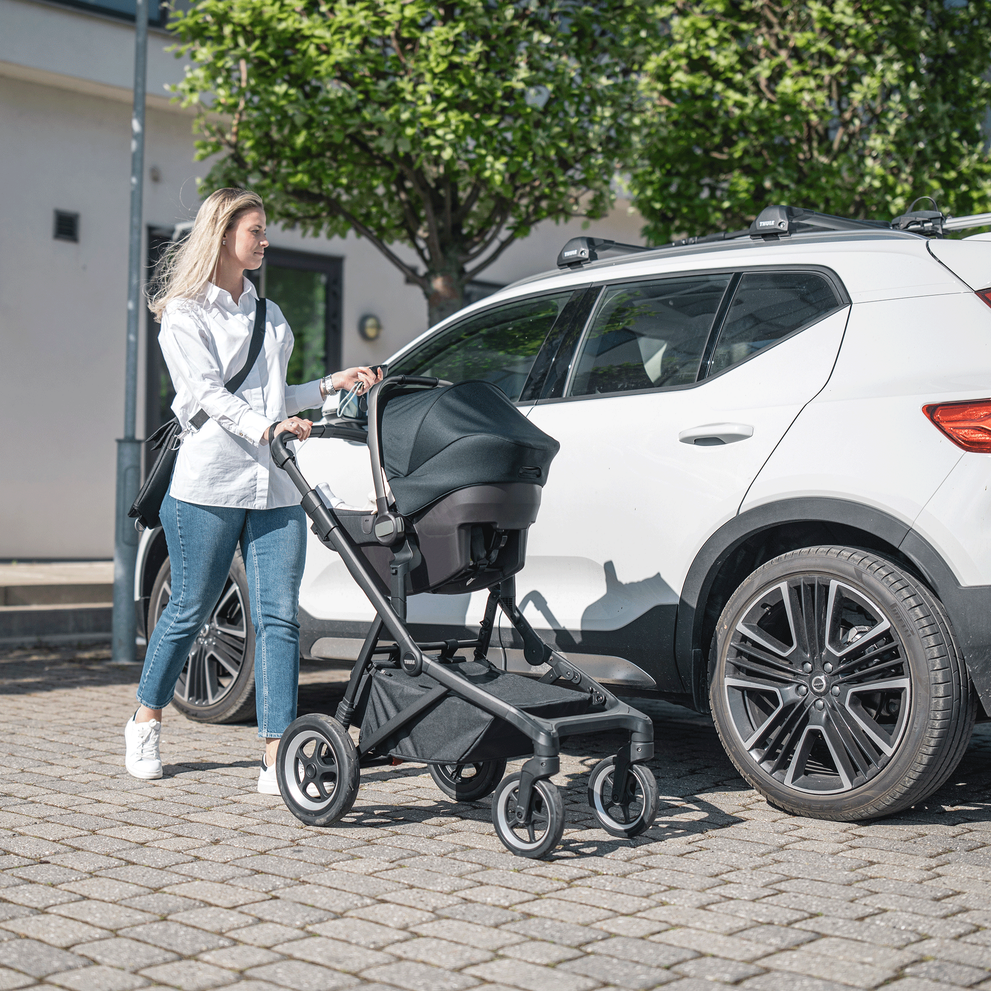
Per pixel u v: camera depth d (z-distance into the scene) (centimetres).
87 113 1197
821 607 377
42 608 843
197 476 402
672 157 981
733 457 399
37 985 240
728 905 292
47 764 445
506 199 869
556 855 335
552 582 444
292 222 903
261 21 771
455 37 783
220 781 423
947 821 378
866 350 384
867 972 249
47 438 1170
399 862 327
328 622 511
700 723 565
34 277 1161
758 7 966
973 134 1026
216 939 266
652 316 441
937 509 356
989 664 349
